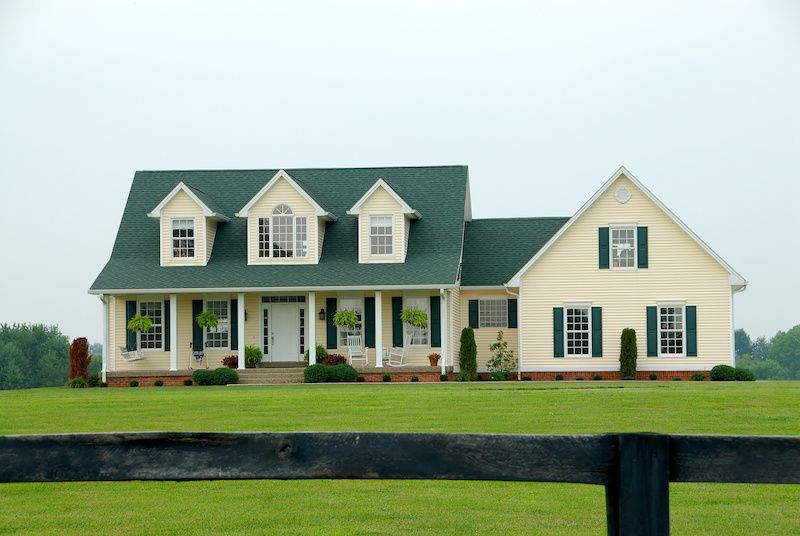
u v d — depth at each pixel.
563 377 40.47
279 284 41.00
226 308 42.75
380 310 40.62
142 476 6.41
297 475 6.38
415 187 45.50
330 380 39.66
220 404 24.25
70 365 41.53
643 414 20.88
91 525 11.80
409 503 13.09
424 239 42.91
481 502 13.15
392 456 6.36
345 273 41.38
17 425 20.28
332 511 12.54
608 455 6.22
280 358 42.66
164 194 46.22
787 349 125.69
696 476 6.16
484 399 24.55
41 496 13.66
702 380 39.16
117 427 19.64
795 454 6.12
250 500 13.33
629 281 40.38
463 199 44.72
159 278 42.09
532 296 40.94
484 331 42.84
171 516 12.28
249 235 42.50
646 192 40.31
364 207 42.06
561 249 40.84
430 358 41.03
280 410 22.48
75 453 6.41
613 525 6.28
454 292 42.16
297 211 42.38
